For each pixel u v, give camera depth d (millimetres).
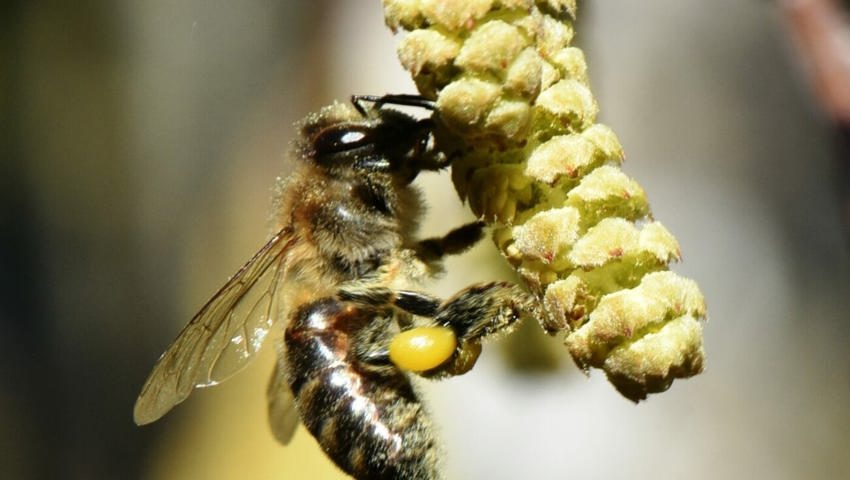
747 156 140
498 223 94
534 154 93
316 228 108
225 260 171
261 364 149
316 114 109
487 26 91
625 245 93
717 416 136
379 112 108
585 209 93
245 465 146
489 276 122
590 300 93
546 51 93
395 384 106
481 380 132
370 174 107
